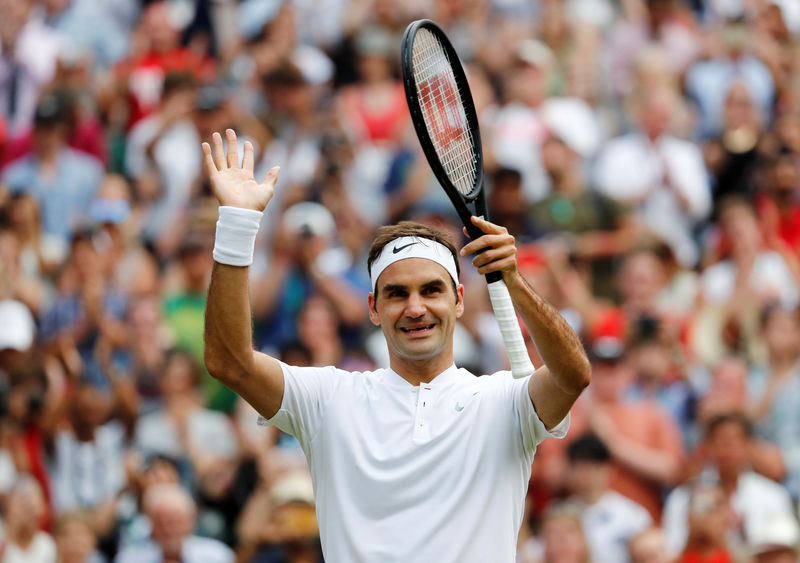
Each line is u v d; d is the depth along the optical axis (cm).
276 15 5922
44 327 4612
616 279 4778
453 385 2072
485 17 6156
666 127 5278
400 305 2041
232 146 2053
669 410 4206
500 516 2019
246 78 5794
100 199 4938
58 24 6156
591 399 4016
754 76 5903
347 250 4741
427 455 2019
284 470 3862
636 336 4334
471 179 2180
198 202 5078
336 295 4444
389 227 2084
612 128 5647
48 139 5269
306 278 4481
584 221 4881
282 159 5116
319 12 6144
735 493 3806
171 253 5022
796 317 4291
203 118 5203
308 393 2077
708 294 4628
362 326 4469
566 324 1955
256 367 2022
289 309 4456
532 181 5128
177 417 4081
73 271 4638
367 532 2006
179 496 3716
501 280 2023
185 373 4119
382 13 5941
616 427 3969
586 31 5988
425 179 5050
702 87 5838
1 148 5756
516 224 4797
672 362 4322
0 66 6009
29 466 4069
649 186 5197
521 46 5666
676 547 3734
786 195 4972
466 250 1956
